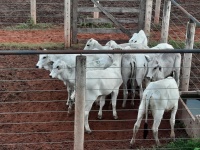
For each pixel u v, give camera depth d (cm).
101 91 920
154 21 1525
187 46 1043
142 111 852
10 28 1479
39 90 1025
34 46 1320
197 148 788
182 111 952
